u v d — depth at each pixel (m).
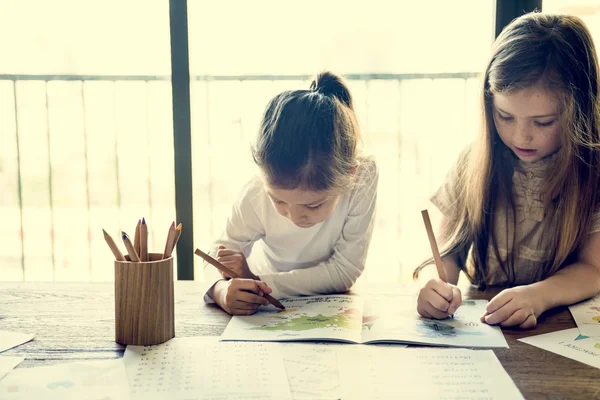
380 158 3.11
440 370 0.82
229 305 1.08
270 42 3.09
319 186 1.08
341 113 1.16
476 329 0.99
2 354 0.89
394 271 3.12
